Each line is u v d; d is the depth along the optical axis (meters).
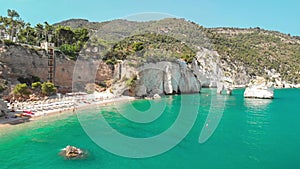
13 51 52.72
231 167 20.39
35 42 70.88
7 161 21.00
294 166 20.84
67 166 19.92
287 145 26.97
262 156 23.22
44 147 24.48
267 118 43.88
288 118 44.12
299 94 101.44
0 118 34.81
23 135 28.62
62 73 62.06
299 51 193.25
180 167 19.95
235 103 63.78
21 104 42.62
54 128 31.88
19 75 52.97
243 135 30.92
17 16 77.44
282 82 153.00
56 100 47.47
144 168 19.53
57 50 62.66
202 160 21.62
